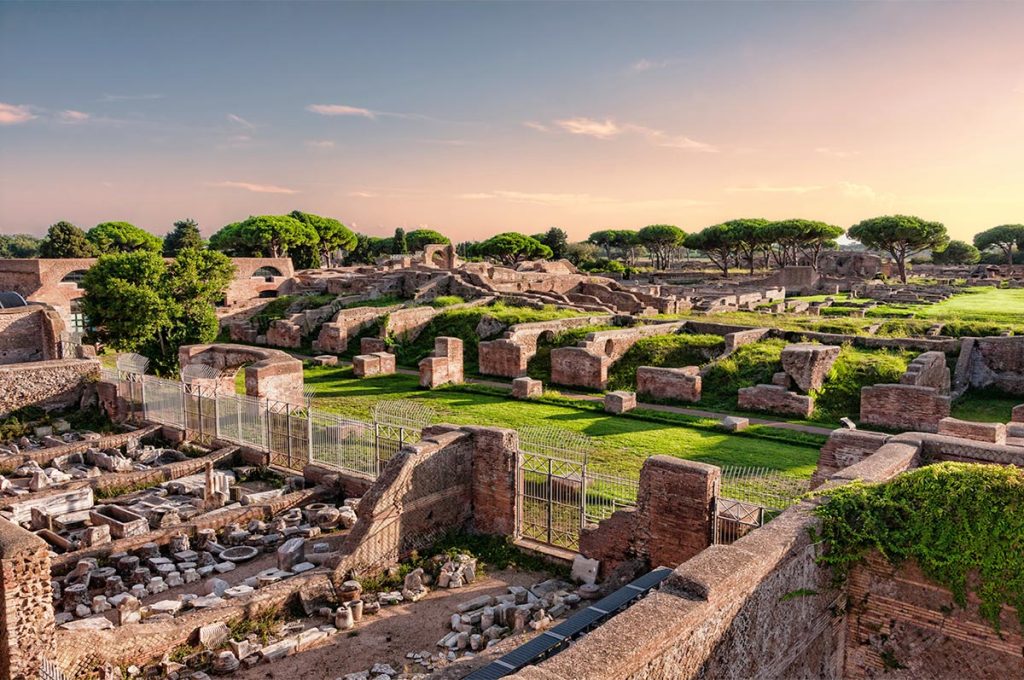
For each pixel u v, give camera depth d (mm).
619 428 28094
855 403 30219
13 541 11008
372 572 16328
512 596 15102
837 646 11180
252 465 25328
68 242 91562
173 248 126688
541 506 18297
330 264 119625
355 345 51625
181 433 27734
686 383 32625
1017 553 9797
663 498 14781
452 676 10266
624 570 15102
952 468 10781
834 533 10805
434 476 17734
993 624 10016
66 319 59625
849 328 42375
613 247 141125
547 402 33344
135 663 12547
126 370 34156
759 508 14125
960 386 32844
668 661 7543
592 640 7191
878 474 11969
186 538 18266
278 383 30109
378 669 12570
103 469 24469
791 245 97562
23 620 11016
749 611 8922
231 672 12555
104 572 16328
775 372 32625
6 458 24094
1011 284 81250
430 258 90625
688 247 107562
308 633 13750
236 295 70562
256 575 16781
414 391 36781
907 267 109188
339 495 22000
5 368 29875
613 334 38750
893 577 10805
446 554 17203
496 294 57594
